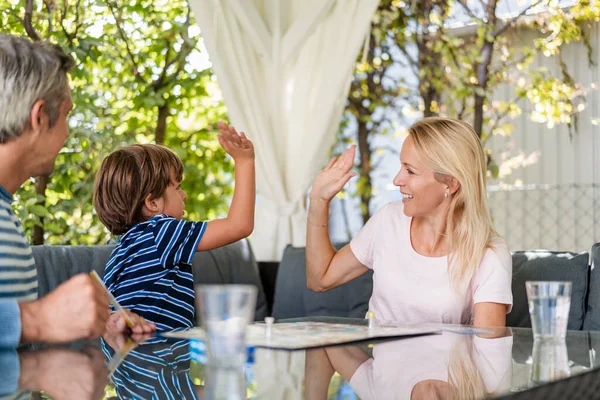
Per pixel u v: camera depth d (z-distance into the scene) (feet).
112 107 13.35
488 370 3.10
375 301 6.48
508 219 17.20
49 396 2.53
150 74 13.55
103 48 13.10
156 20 13.28
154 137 13.87
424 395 2.52
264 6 11.93
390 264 6.34
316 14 11.61
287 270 10.84
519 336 4.41
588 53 15.94
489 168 16.06
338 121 11.83
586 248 16.22
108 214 5.96
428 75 15.42
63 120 4.38
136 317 4.60
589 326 8.37
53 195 12.42
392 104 15.61
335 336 4.22
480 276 6.00
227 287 3.08
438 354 3.62
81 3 12.64
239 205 5.80
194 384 2.78
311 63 11.82
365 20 11.46
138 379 2.89
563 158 16.49
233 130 5.77
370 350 3.76
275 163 11.64
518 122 16.93
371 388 2.68
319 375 2.99
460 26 15.61
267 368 3.17
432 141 6.13
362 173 15.67
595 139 16.05
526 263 8.78
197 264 10.14
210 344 3.08
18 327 3.55
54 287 8.20
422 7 15.25
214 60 11.46
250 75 11.68
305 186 11.74
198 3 11.40
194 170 14.12
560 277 8.56
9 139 4.14
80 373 3.03
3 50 4.09
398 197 15.70
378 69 15.47
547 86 16.17
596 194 16.10
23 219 11.44
